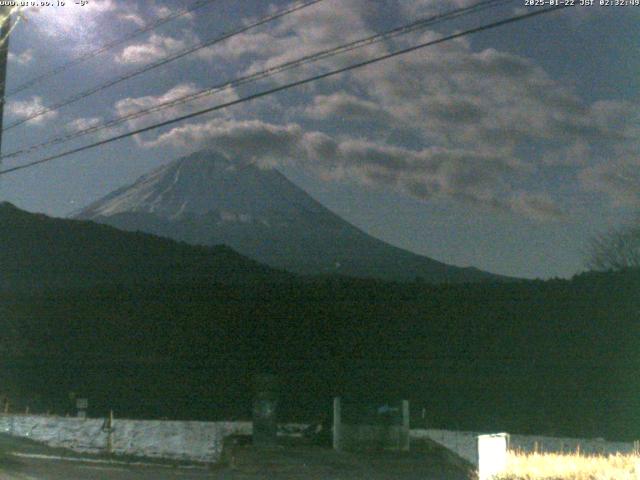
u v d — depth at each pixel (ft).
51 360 165.78
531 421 114.42
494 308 150.41
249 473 68.59
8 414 118.83
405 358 147.54
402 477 66.95
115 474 63.36
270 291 172.86
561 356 137.90
